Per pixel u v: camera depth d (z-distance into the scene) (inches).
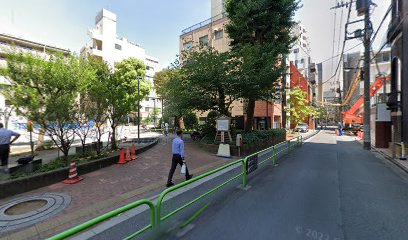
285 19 511.2
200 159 378.0
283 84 856.3
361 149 522.3
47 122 270.7
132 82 1000.2
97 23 1439.5
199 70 442.9
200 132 722.8
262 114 868.0
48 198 182.9
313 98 2044.8
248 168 229.3
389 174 274.5
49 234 128.0
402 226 137.3
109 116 397.4
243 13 484.7
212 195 193.8
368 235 126.1
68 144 298.4
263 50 496.4
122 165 312.7
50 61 297.4
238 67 474.0
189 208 164.2
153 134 1055.0
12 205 167.2
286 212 157.3
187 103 489.1
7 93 262.1
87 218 149.7
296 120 1194.0
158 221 102.7
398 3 462.6
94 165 277.9
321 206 168.9
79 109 307.1
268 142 575.8
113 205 172.4
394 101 438.6
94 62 406.3
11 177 211.6
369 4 476.4
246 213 155.4
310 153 454.0
